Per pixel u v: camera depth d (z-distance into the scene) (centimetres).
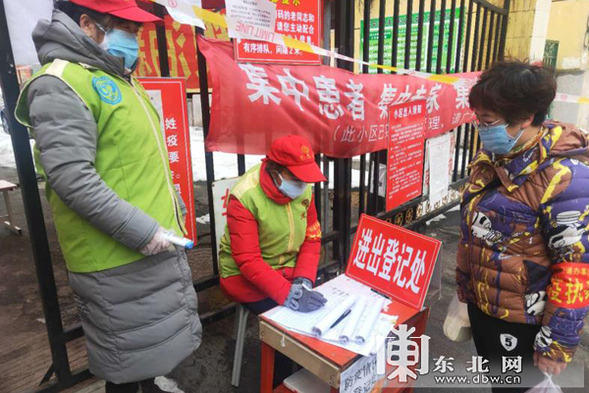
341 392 144
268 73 225
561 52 752
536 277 131
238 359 207
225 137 216
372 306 175
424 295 172
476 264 142
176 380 215
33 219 171
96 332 149
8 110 160
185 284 157
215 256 248
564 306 122
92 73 132
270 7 214
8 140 934
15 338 248
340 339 151
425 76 299
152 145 146
